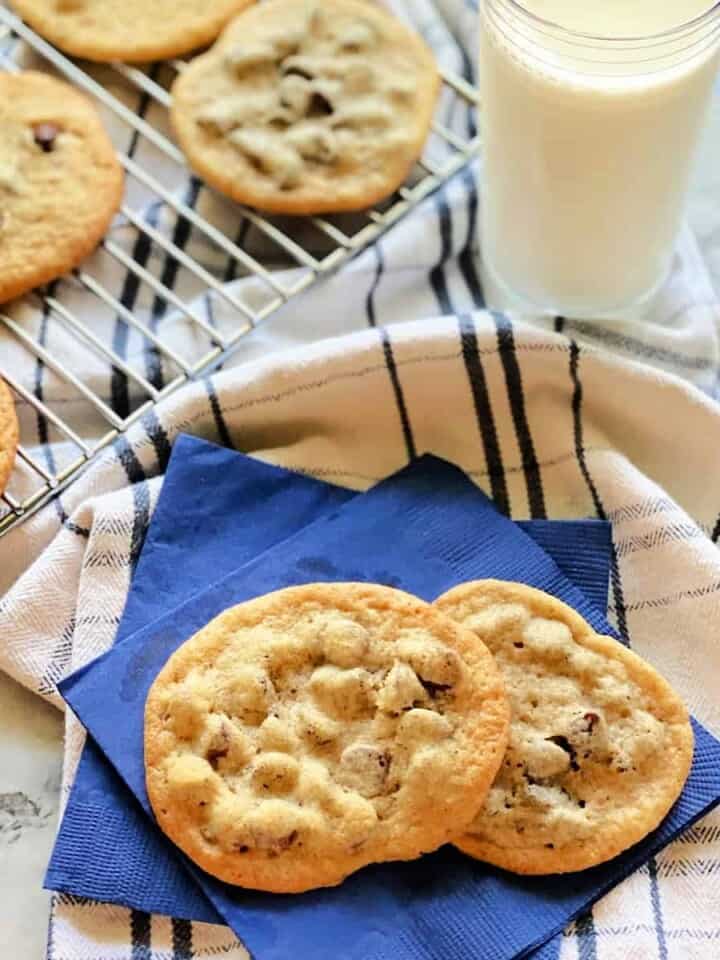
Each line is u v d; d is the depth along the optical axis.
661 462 0.39
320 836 0.30
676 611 0.36
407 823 0.31
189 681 0.32
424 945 0.30
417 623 0.33
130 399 0.40
